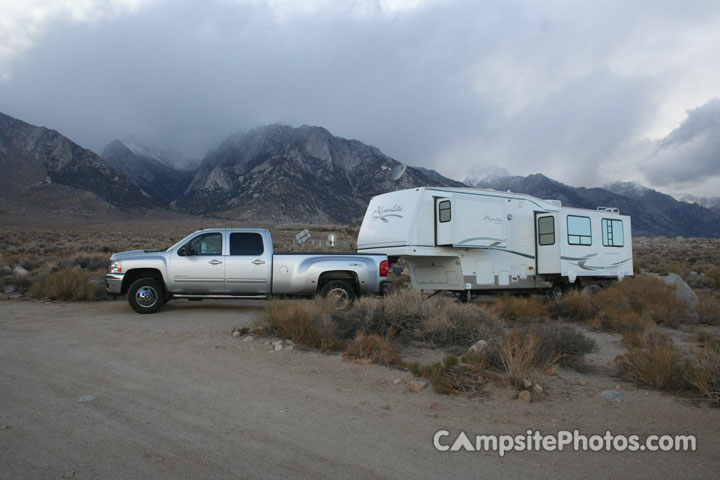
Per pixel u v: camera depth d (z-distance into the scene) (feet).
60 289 45.42
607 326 36.68
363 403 17.90
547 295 51.57
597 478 12.42
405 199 43.86
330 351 25.49
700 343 30.63
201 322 33.91
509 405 18.04
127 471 12.10
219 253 38.88
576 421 16.57
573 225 49.60
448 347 27.02
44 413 16.05
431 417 16.63
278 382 20.16
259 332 29.12
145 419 15.70
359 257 39.68
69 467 12.25
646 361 21.58
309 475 12.16
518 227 48.19
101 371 21.26
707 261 130.62
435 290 47.47
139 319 35.17
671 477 12.53
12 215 482.28
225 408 16.97
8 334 29.04
